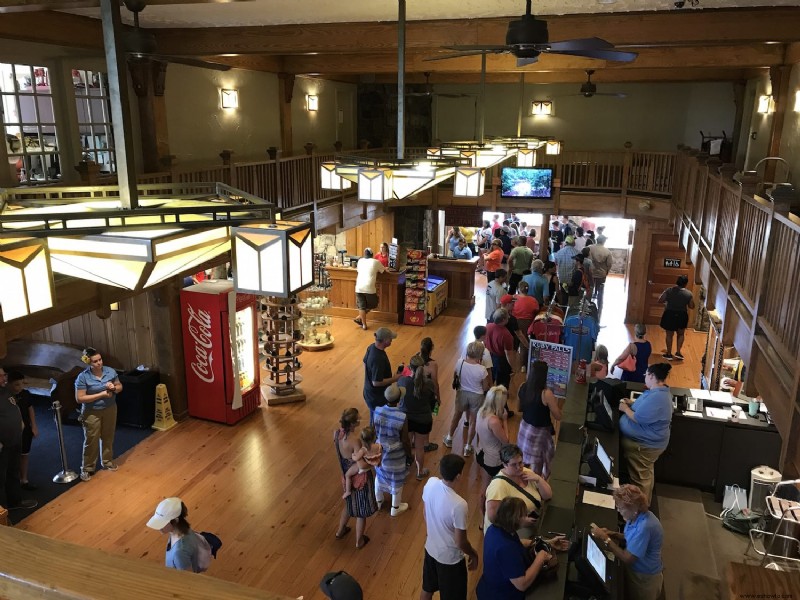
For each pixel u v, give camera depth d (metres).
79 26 7.19
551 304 8.95
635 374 8.06
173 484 6.60
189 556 4.07
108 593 0.72
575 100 15.33
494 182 14.45
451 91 15.95
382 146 15.70
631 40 6.55
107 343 8.27
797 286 3.26
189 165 9.35
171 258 1.96
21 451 6.18
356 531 5.68
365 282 11.46
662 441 5.48
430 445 7.25
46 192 3.06
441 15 6.87
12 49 6.50
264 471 6.86
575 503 4.30
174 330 7.76
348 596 3.39
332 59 10.85
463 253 13.53
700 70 12.25
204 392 7.95
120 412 7.84
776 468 6.30
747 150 11.59
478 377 6.79
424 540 5.71
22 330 4.63
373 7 6.47
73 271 2.04
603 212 13.41
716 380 8.02
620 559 4.02
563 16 6.66
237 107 10.35
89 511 6.10
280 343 8.52
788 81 8.20
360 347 10.76
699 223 7.27
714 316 7.91
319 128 13.64
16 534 0.81
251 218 2.15
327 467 6.95
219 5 6.46
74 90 7.40
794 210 6.46
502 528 3.58
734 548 5.72
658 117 14.90
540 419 5.78
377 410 5.99
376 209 13.82
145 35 3.74
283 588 5.08
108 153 8.02
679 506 6.23
